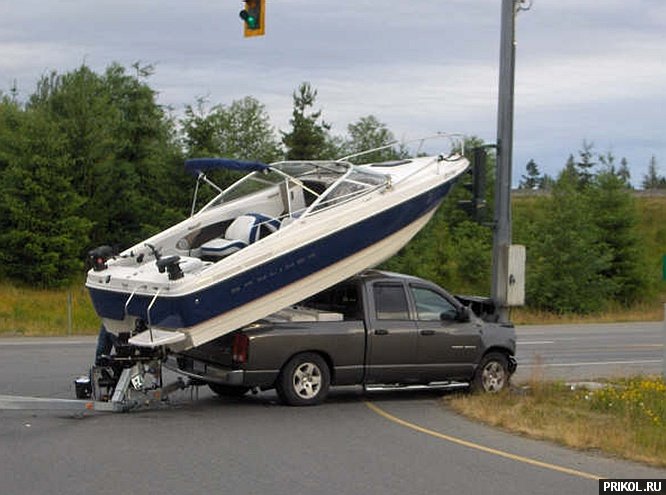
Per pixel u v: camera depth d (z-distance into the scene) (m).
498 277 15.58
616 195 53.19
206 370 13.23
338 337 13.50
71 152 43.00
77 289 40.12
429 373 14.32
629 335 30.75
